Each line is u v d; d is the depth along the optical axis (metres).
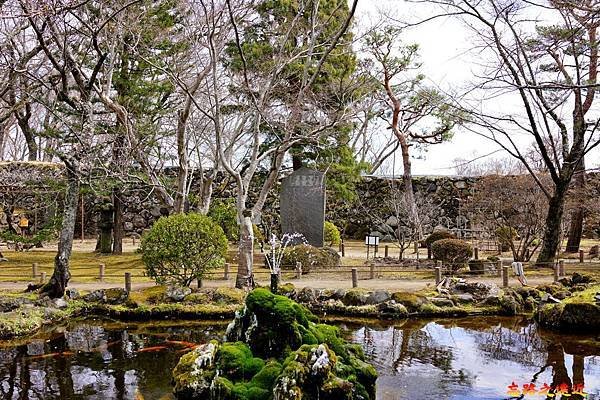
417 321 10.46
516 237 18.14
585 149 15.47
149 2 13.80
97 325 10.00
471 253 14.95
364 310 10.71
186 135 15.85
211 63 13.20
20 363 7.59
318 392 5.32
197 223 11.82
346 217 25.50
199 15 14.89
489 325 10.14
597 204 19.00
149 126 15.84
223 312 10.52
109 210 19.72
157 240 11.69
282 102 15.35
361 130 26.38
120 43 13.59
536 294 11.30
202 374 5.96
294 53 14.85
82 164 11.78
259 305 6.11
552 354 8.19
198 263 11.66
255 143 12.98
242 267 12.14
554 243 16.00
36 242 16.83
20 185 19.59
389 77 22.42
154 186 14.84
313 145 17.42
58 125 19.94
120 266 16.44
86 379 6.89
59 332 9.44
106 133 15.38
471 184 24.92
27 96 14.10
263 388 5.49
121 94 16.06
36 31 10.08
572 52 12.26
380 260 17.05
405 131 25.03
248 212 12.33
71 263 17.09
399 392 6.45
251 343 6.13
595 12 7.63
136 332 9.46
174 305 10.61
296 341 6.00
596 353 8.23
